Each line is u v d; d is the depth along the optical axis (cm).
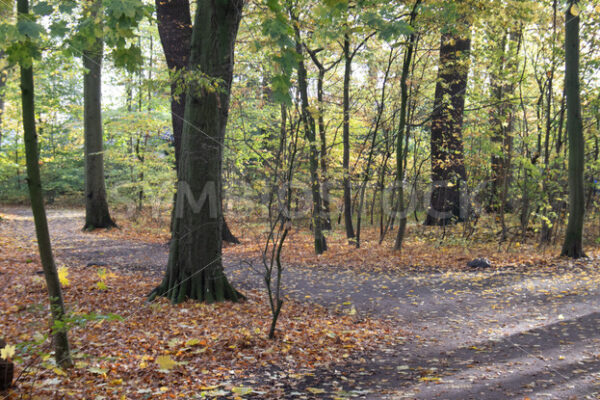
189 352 561
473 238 1561
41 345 509
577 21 1184
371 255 1437
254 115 1648
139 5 334
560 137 1494
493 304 832
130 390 437
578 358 532
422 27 1290
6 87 1384
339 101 1791
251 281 1088
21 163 2900
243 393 436
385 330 699
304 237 1847
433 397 432
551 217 1446
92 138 1967
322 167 1405
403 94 1391
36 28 325
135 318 706
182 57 1259
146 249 1537
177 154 1534
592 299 813
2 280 907
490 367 516
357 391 452
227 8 785
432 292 950
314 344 618
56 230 1950
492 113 1528
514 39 1714
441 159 1741
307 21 984
